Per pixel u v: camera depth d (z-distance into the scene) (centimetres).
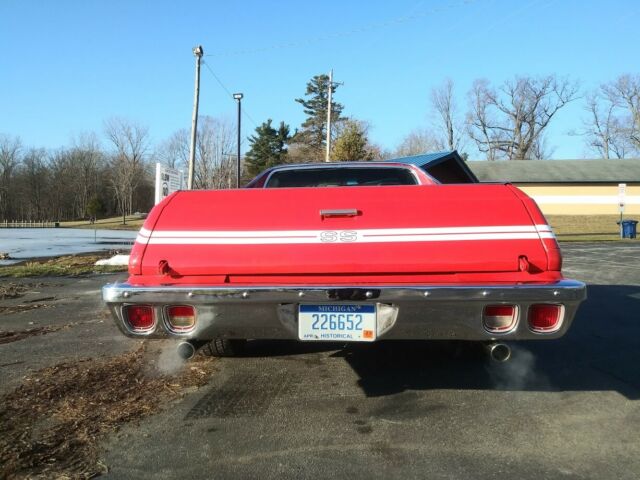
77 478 270
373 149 5200
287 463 286
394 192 343
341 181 491
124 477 272
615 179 3941
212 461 288
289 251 322
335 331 319
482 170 4150
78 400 375
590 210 3969
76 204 9025
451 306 308
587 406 368
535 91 6312
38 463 285
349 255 319
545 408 363
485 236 319
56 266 1238
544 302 305
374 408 362
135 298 315
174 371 439
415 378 423
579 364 465
